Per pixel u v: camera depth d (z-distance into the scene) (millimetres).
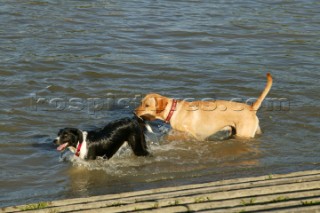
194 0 25453
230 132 12148
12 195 9266
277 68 16688
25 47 17312
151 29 20250
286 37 20188
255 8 24562
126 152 11203
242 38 19875
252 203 8227
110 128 10859
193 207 8086
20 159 10688
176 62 16797
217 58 17469
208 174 10250
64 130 10406
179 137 11992
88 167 10469
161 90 14617
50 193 9383
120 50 17703
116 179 10016
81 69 15805
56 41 18141
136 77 15461
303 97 14352
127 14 22094
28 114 12758
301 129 12523
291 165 10688
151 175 10195
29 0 22906
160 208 8031
